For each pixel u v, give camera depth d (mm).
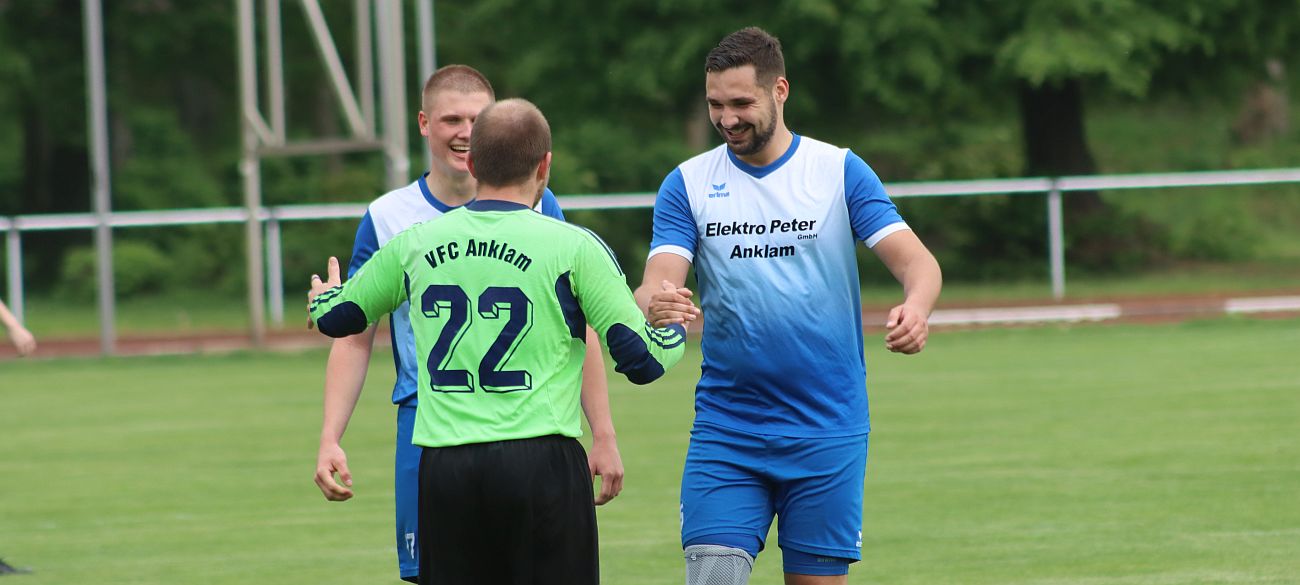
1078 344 54781
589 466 15672
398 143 57156
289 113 135500
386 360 56188
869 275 78750
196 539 27234
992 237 81250
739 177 17344
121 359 59750
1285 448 33000
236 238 104938
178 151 129125
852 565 23969
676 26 84188
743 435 17328
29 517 29531
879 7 76750
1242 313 62531
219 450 37156
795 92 84125
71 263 97562
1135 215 86125
